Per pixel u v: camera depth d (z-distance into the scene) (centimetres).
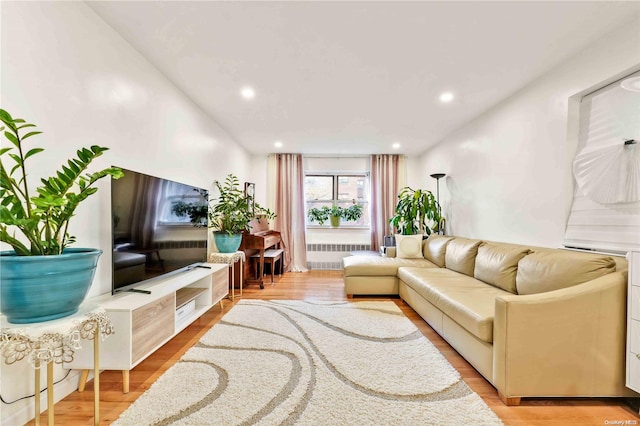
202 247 290
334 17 174
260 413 138
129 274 182
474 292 223
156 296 177
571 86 212
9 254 118
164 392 154
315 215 562
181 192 249
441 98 289
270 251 479
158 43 202
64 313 117
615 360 150
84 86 166
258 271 448
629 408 148
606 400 154
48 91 145
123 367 151
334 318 272
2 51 125
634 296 144
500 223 296
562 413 144
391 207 534
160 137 241
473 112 325
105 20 179
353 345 214
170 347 213
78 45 162
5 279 103
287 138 436
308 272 517
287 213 532
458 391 158
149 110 226
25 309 107
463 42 197
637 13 167
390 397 152
